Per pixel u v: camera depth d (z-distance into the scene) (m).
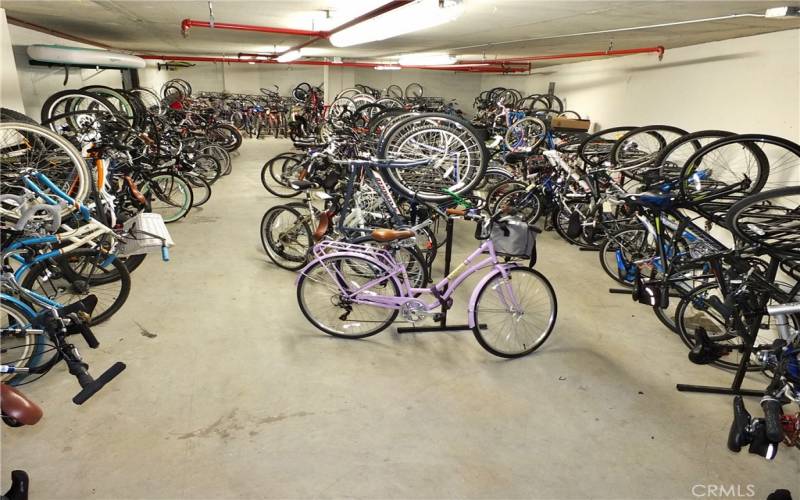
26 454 1.75
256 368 2.36
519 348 2.59
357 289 2.57
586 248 4.34
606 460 1.84
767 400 1.58
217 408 2.05
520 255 2.39
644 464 1.83
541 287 3.03
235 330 2.71
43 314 1.89
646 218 2.72
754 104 3.60
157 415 1.99
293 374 2.32
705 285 2.46
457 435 1.95
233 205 5.46
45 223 2.18
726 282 2.17
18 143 2.61
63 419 1.94
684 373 2.43
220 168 6.57
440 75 12.97
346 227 3.13
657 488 1.72
